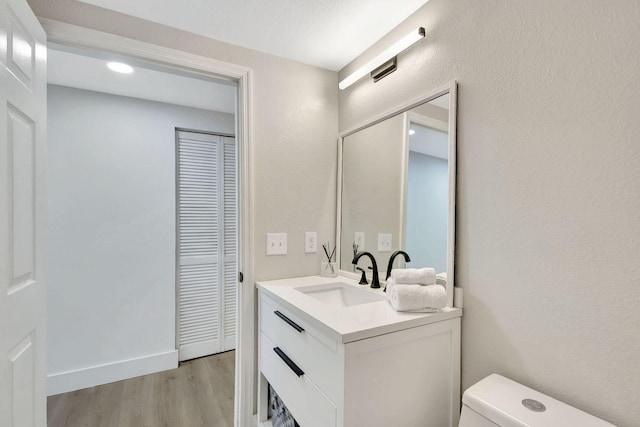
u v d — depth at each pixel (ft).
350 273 5.85
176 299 8.43
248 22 4.76
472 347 3.70
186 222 8.63
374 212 5.39
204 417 6.19
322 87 6.21
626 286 2.51
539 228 3.07
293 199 5.88
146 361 7.81
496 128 3.46
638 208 2.45
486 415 2.75
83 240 7.22
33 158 3.35
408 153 4.67
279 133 5.74
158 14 4.57
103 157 7.47
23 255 3.11
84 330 7.20
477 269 3.66
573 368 2.81
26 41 3.19
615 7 2.56
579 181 2.79
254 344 5.49
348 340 3.00
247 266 5.41
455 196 3.89
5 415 2.73
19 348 3.03
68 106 7.13
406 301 3.60
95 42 4.37
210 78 5.42
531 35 3.13
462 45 3.84
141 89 7.36
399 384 3.36
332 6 4.41
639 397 2.43
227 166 9.21
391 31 4.98
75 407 6.42
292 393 4.08
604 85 2.62
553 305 2.96
